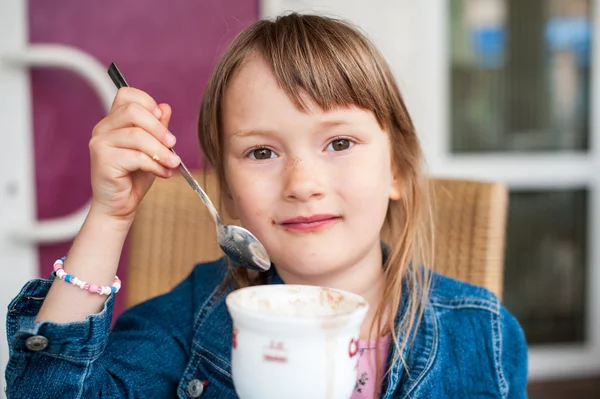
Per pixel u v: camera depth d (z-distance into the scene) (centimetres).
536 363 266
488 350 108
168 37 208
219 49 201
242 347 67
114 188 87
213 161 108
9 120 195
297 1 215
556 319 268
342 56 96
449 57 241
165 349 104
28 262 199
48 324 82
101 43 203
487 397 106
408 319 107
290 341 65
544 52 252
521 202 259
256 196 94
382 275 107
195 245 148
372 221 96
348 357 68
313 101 92
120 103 90
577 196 262
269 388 66
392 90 107
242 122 95
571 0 252
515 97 251
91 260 87
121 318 110
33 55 183
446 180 144
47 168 202
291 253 93
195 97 212
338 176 93
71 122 203
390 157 106
